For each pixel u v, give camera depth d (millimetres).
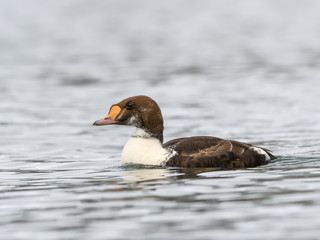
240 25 42719
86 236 7754
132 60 30125
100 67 28250
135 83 24188
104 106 20031
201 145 11844
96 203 9219
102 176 11258
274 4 53000
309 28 40281
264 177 10555
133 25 43656
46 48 34469
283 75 25109
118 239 7605
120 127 17297
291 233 7613
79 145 15023
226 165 11562
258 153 11906
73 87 23641
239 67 27375
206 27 42281
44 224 8289
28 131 16672
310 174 10680
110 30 41500
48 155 13852
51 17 47375
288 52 31359
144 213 8602
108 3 54281
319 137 15008
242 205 8820
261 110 18750
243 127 16531
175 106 19828
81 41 37000
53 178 11273
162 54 31781
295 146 13969
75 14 48719
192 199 9227
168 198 9336
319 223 7922
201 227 7934
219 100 20578
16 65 29172
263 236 7555
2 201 9578
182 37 38000
